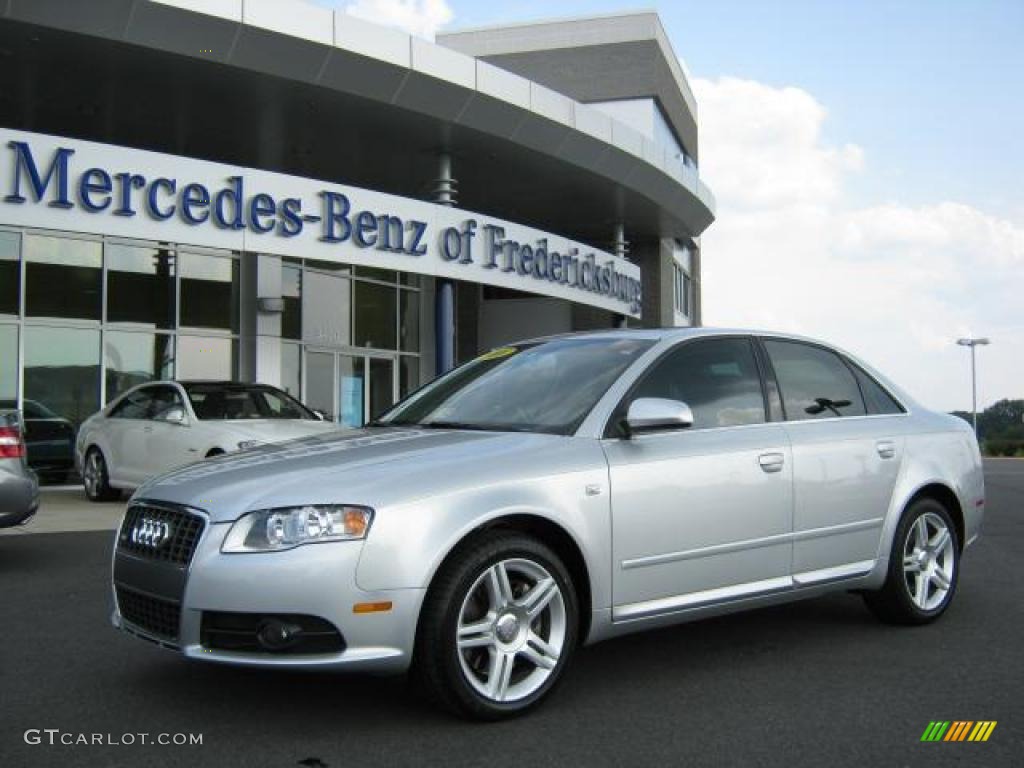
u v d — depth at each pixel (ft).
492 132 57.21
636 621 14.06
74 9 41.78
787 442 16.21
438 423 15.69
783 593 15.85
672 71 102.47
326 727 12.49
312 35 46.83
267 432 33.76
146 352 54.80
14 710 13.17
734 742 12.05
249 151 61.05
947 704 13.60
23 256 50.42
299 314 64.28
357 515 11.90
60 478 50.29
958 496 18.86
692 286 117.08
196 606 11.92
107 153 41.06
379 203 50.03
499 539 12.73
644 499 14.11
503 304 86.89
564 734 12.30
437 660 12.17
